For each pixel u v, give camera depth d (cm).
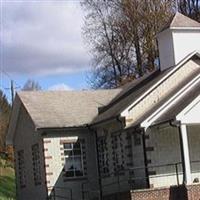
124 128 2903
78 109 3447
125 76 5297
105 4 5359
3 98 8062
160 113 2783
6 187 4966
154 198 2616
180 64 3072
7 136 3812
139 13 5294
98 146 3288
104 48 5378
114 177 3102
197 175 2914
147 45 5234
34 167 3434
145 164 2812
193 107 2642
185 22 3306
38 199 3369
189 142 2944
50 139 3238
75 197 3225
